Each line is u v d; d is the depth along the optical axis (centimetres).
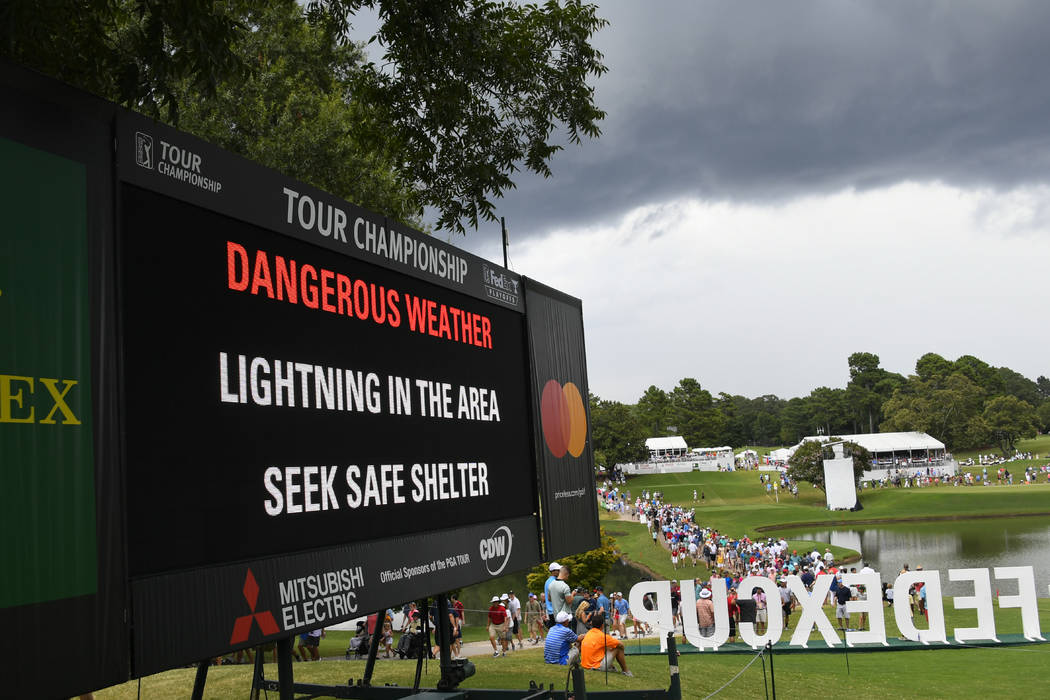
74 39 715
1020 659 1941
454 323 851
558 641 1424
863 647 2098
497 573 868
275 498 571
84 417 437
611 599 2330
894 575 4444
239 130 1966
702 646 2095
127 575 452
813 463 9694
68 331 434
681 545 5094
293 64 2095
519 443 968
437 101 1267
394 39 1110
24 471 403
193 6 670
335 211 669
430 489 767
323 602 601
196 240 531
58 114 445
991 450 16288
